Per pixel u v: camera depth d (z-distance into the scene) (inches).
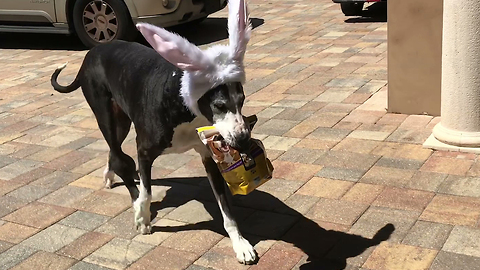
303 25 221.0
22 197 103.2
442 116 109.4
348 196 94.8
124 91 84.5
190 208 96.3
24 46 226.8
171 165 113.0
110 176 104.0
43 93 164.1
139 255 83.6
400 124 122.0
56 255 85.0
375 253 79.2
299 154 111.7
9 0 215.5
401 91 126.3
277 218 90.4
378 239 82.4
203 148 82.6
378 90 143.0
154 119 78.9
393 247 80.1
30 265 82.9
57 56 207.3
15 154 122.4
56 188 106.0
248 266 78.9
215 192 84.5
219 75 69.3
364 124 123.4
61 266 82.2
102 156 119.4
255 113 135.0
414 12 119.6
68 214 96.7
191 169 111.0
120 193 103.0
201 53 69.5
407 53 123.2
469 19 99.6
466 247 78.5
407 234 82.9
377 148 111.3
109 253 84.7
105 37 208.5
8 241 89.3
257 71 167.5
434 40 119.6
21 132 135.2
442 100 108.8
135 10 200.1
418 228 84.0
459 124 105.9
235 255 81.7
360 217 88.5
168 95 76.0
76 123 139.4
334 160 107.9
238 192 74.4
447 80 105.9
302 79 156.8
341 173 102.6
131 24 205.2
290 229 87.1
